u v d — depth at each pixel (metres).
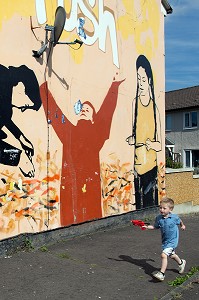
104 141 6.02
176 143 21.84
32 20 4.68
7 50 4.38
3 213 4.29
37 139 4.77
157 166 7.55
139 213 6.91
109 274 3.89
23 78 4.57
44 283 3.55
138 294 3.39
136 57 6.93
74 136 5.40
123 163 6.50
